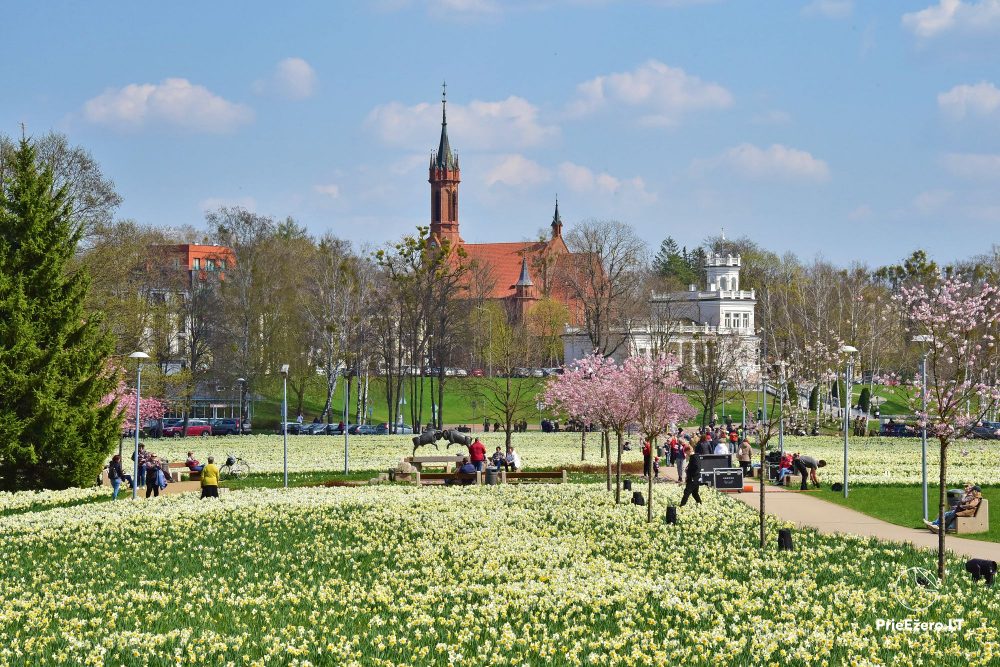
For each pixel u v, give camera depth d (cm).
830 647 2161
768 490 5253
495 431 10450
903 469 6300
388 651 2173
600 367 5306
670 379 4531
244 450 7969
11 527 3925
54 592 2783
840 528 3872
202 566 3177
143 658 2103
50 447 5181
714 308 16112
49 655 2106
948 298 3200
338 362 11750
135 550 3453
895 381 4309
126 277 9075
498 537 3609
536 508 4350
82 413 5300
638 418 4378
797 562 3095
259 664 2039
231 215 12575
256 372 11419
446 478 5541
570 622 2425
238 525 3959
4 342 5169
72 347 5397
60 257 5453
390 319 11938
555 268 16738
